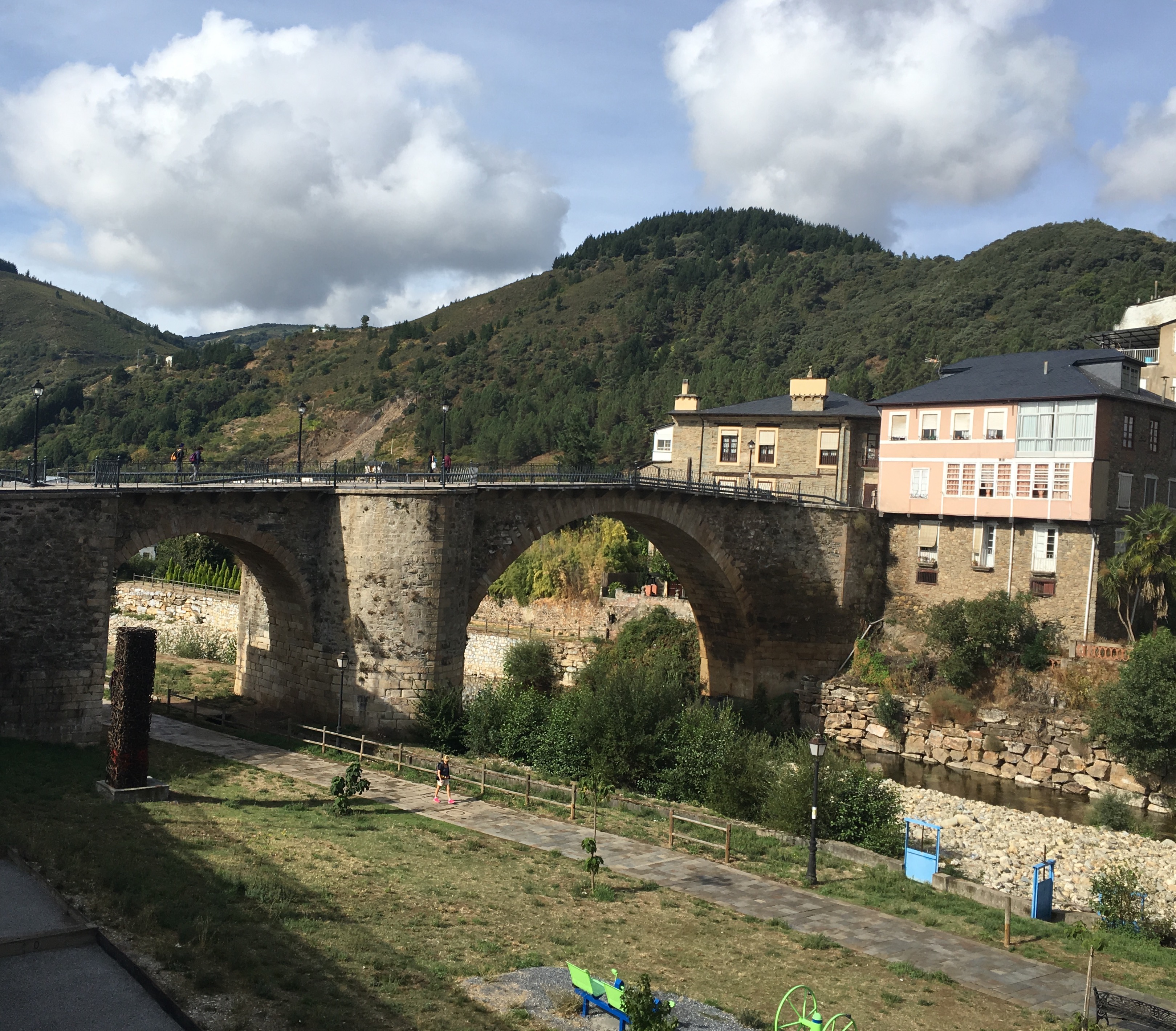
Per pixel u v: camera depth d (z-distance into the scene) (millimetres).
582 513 47625
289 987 14836
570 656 63312
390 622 40031
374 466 50500
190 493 36312
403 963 16672
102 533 33031
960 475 55375
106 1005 13562
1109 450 50781
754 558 56531
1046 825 38906
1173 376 60188
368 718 39844
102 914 16547
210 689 48812
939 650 53844
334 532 41031
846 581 57500
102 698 34188
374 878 21469
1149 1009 17281
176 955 15188
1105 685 45906
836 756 33594
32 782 26203
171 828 23141
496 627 70438
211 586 71125
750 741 36500
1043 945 22672
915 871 27812
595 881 23359
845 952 20766
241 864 20828
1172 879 32750
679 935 20531
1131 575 48438
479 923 19547
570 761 37438
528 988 16297
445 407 46219
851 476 63000
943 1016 17688
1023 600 52531
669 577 68875
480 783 32281
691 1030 15219
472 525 42719
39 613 31750
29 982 14125
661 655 60312
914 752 52406
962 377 58406
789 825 31016
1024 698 49656
